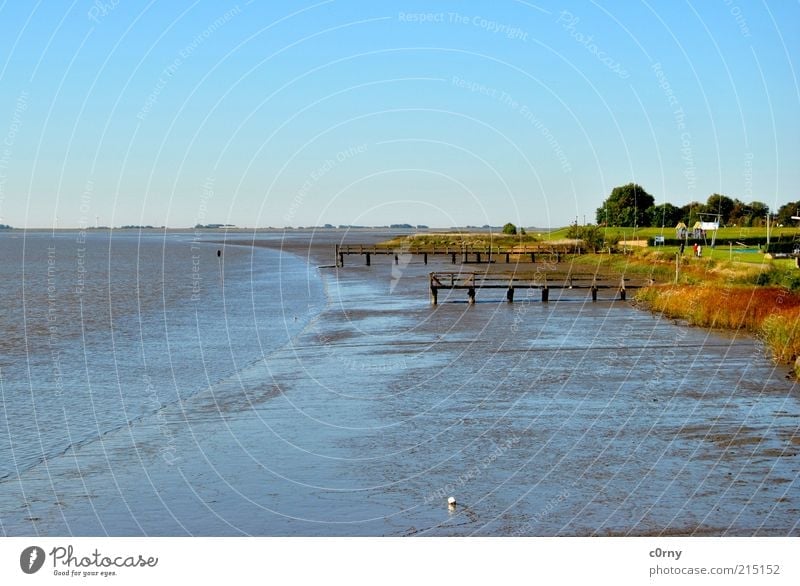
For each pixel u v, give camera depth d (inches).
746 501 518.6
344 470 604.1
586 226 3954.2
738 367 978.7
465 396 845.8
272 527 499.8
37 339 1331.2
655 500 524.7
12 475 606.9
